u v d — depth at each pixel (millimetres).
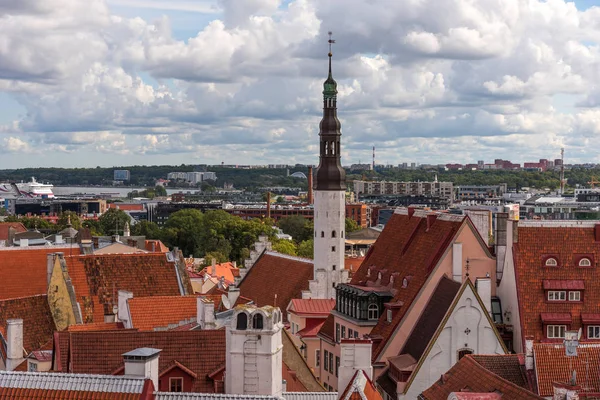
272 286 164625
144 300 107188
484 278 104062
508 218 110875
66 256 134375
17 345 102500
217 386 74562
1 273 143250
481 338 98938
